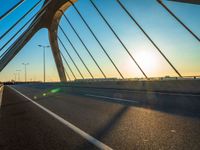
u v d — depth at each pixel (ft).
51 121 23.93
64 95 66.85
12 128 20.95
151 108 31.83
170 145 14.07
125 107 33.78
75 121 23.30
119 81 84.07
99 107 34.83
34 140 16.30
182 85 53.88
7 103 47.03
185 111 28.02
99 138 16.25
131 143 14.74
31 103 45.27
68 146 14.46
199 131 17.46
